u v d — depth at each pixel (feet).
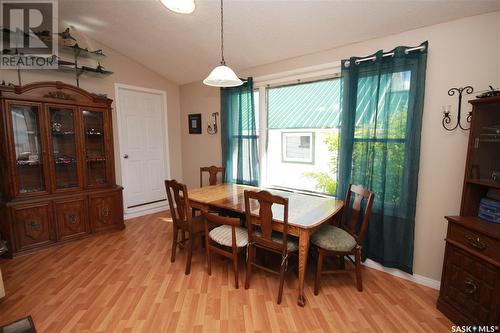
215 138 13.33
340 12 7.08
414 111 6.87
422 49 6.63
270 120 11.01
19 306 6.25
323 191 9.78
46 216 9.29
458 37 6.34
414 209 7.14
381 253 7.82
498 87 5.97
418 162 6.99
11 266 8.11
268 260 8.64
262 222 6.57
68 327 5.58
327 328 5.61
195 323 5.73
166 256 8.93
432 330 5.56
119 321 5.77
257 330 5.54
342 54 8.47
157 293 6.81
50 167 9.38
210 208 8.38
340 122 8.32
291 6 7.29
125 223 12.23
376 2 6.50
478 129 5.64
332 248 6.60
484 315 5.08
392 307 6.31
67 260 8.55
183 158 15.21
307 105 9.88
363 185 7.88
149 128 13.84
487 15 5.96
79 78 10.98
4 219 8.59
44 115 9.14
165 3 6.05
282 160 10.89
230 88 11.51
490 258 4.94
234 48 9.95
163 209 14.44
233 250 6.92
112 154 11.02
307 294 6.82
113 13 9.28
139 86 13.04
